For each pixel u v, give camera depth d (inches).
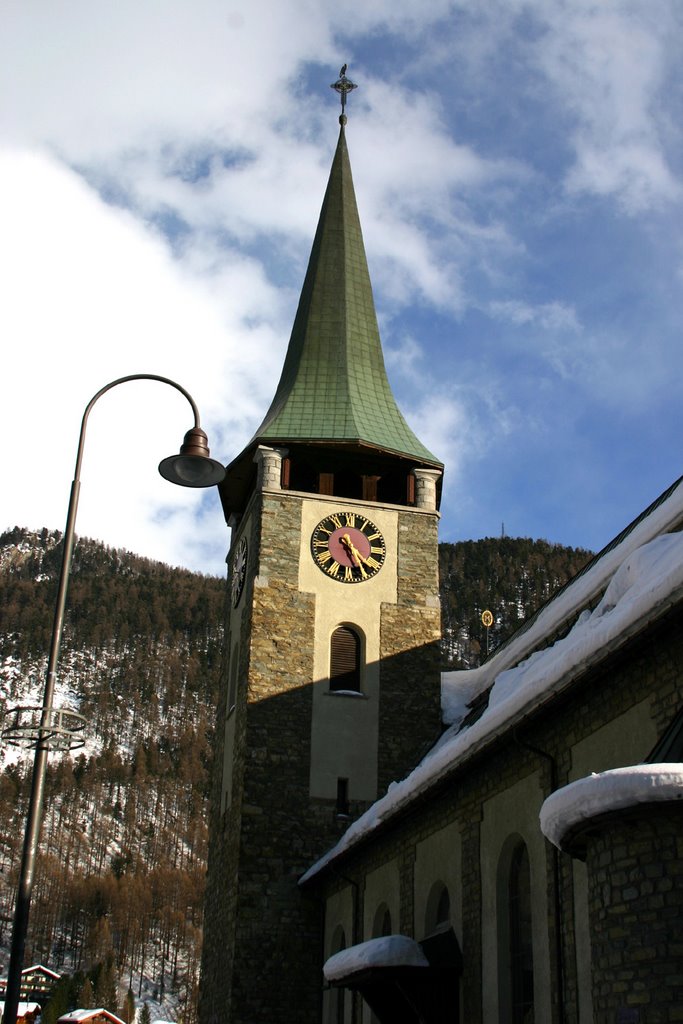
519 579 7568.9
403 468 1752.0
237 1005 1408.7
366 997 1024.2
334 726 1566.2
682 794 547.2
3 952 6914.4
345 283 1931.6
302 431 1702.8
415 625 1644.9
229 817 1587.1
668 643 689.6
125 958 7076.8
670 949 547.2
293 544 1646.2
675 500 1035.3
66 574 708.0
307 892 1470.2
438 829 1064.2
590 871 613.6
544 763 847.7
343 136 2140.7
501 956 893.2
